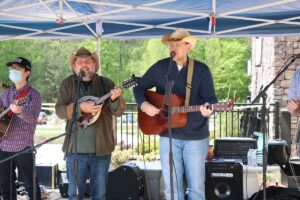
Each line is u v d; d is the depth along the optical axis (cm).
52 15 610
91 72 442
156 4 514
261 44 1380
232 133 891
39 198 513
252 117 784
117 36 674
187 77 418
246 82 2772
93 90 442
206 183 559
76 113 402
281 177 677
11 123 485
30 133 493
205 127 423
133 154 838
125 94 1909
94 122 427
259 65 1406
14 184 510
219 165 555
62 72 3319
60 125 1236
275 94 1050
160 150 432
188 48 418
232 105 383
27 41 3086
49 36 677
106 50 3089
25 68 491
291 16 609
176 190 423
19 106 459
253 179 601
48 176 696
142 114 439
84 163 433
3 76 2605
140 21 647
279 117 814
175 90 421
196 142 419
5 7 540
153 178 605
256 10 580
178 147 422
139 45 3572
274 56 1070
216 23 640
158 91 438
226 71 2769
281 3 507
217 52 2783
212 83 421
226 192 555
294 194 535
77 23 664
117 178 594
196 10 577
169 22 645
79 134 430
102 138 433
